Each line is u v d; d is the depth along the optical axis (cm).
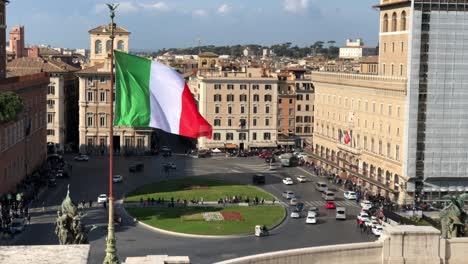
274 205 14700
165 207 14112
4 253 2539
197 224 12425
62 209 4931
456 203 4784
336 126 19812
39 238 10881
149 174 18750
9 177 14438
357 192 15912
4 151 13875
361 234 12056
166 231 11831
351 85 18450
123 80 4334
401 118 15538
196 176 18550
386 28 17138
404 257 3944
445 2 15200
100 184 16812
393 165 15950
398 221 12500
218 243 11119
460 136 15488
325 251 3928
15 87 15038
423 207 14412
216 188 16625
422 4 15150
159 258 3497
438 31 15250
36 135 18038
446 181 15562
